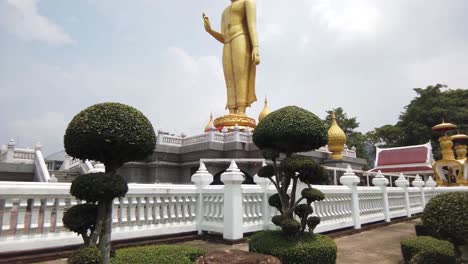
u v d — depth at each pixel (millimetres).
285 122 7785
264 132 8039
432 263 7281
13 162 24188
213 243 10266
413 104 56906
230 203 10266
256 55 31422
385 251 10016
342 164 31203
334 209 12844
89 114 5430
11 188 7586
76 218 5234
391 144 57875
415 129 51844
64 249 8242
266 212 11266
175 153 27438
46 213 8156
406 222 17391
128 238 9320
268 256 6012
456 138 27531
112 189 5125
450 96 55750
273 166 8414
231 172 10281
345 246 10742
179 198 10836
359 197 14758
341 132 32531
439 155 49219
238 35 33000
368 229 14328
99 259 4918
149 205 10008
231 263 5676
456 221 6988
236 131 26234
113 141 5332
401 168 36438
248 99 33250
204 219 11125
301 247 7207
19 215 7773
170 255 6410
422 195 21391
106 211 5410
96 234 5219
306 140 7812
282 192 8172
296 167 7434
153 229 9906
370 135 63656
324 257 7281
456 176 26141
